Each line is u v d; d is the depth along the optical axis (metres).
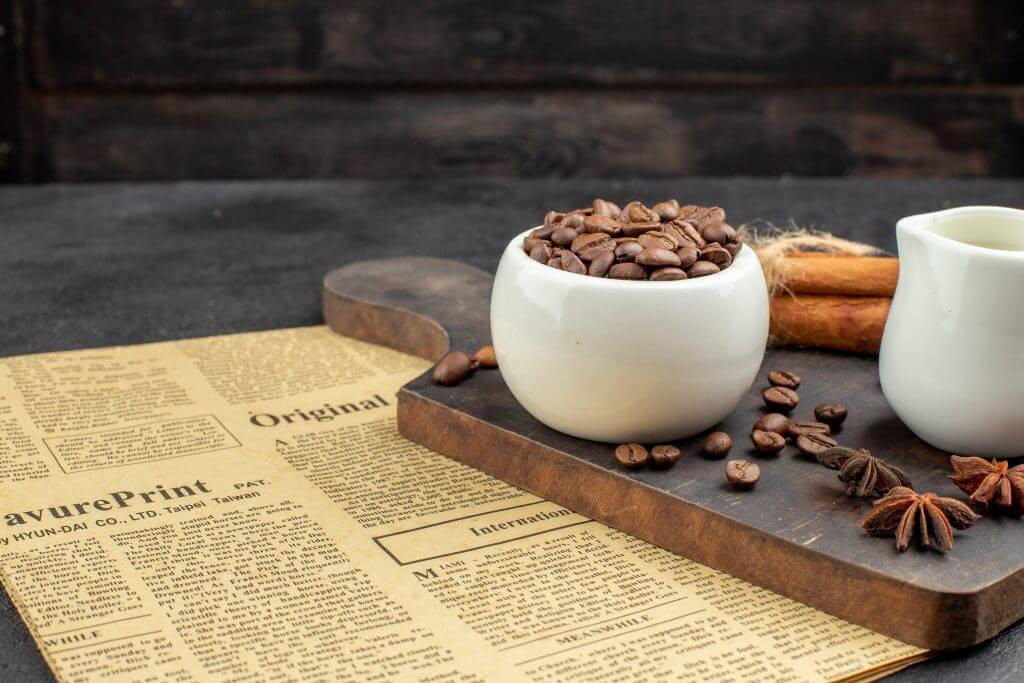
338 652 0.46
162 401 0.60
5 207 0.92
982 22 1.26
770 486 0.51
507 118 1.24
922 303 0.53
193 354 0.65
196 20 1.17
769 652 0.46
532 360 0.53
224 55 1.19
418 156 1.24
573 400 0.53
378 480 0.55
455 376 0.58
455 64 1.22
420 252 0.81
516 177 1.26
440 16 1.20
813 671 0.45
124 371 0.63
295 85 1.21
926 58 1.27
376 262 0.73
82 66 1.17
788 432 0.54
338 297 0.68
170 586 0.48
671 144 1.27
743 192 0.97
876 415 0.57
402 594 0.48
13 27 1.15
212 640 0.46
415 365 0.65
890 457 0.54
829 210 0.90
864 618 0.47
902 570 0.47
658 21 1.23
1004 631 0.48
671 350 0.52
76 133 1.19
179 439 0.57
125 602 0.47
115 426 0.58
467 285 0.70
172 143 1.21
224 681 0.45
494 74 1.23
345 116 1.22
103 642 0.46
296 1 1.18
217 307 0.72
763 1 1.24
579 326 0.52
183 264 0.79
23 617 0.47
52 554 0.50
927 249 0.52
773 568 0.49
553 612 0.48
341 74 1.21
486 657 0.46
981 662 0.47
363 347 0.67
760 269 0.54
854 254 0.64
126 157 1.21
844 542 0.48
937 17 1.26
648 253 0.52
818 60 1.26
